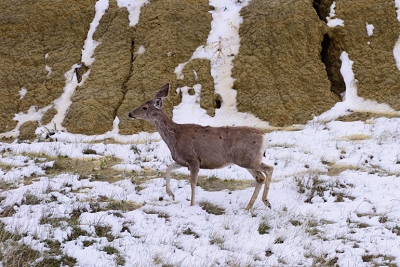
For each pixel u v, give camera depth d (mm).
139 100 20172
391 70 20672
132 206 12852
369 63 21016
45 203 12664
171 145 13000
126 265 9672
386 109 19734
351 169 15023
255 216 12164
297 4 21859
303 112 19734
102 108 19844
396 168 14773
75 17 22672
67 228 10984
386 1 22047
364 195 13117
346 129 18219
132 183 14477
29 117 20234
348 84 20719
